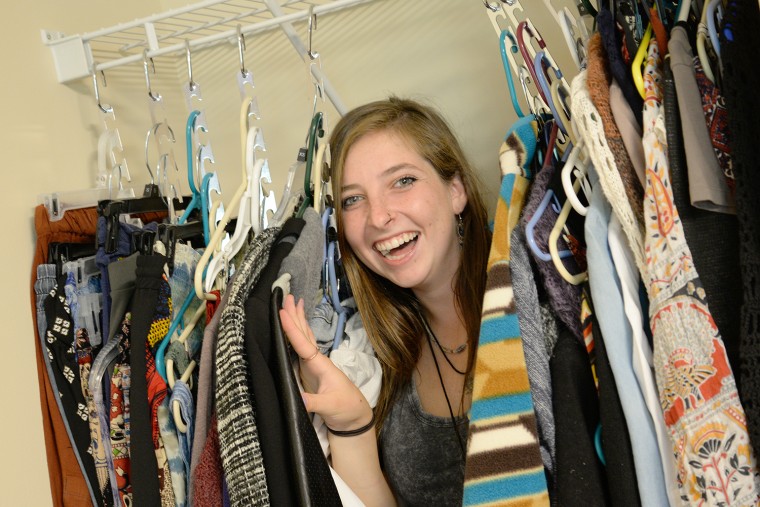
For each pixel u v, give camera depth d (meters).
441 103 1.43
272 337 0.81
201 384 0.83
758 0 0.63
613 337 0.72
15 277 1.04
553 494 0.79
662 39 0.72
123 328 0.95
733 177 0.63
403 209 1.03
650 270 0.68
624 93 0.74
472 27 1.39
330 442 1.00
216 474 0.81
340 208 1.07
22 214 1.07
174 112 1.53
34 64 1.14
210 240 0.99
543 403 0.79
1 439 0.99
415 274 1.05
